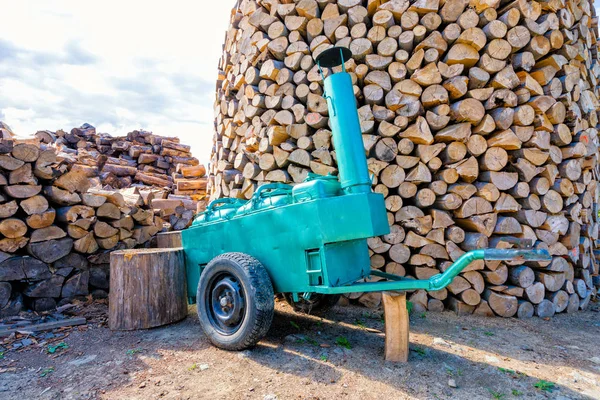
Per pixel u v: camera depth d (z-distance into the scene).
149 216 4.58
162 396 1.93
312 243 2.36
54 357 2.46
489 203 3.30
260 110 4.22
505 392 1.95
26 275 3.37
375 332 2.85
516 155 3.38
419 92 3.37
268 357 2.38
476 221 3.29
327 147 3.69
